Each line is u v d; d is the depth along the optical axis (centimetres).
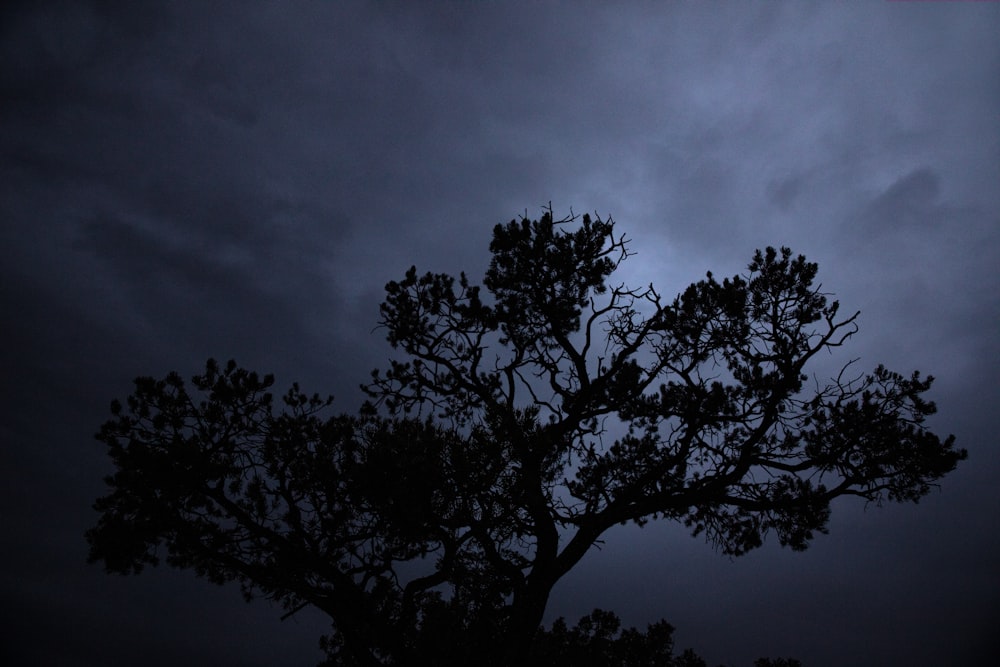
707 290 1005
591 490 945
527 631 809
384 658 802
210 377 841
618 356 1020
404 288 1065
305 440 787
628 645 1263
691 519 1050
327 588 783
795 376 954
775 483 955
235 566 779
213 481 775
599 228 1059
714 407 949
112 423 798
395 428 773
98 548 751
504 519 785
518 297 1062
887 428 915
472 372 1030
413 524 731
